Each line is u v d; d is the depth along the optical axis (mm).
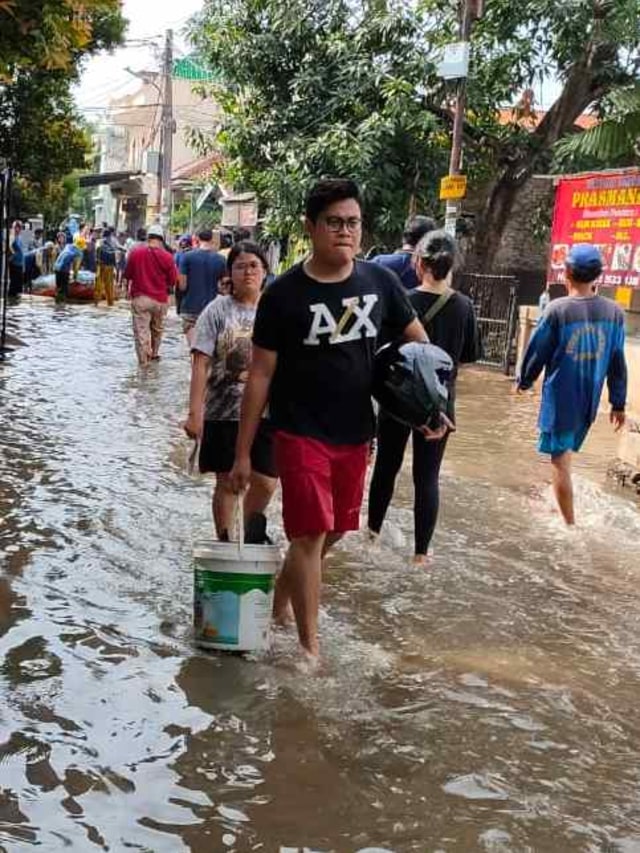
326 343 3832
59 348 13914
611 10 14781
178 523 5738
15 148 25375
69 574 4758
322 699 3594
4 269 12328
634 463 7570
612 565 5523
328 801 2936
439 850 2723
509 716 3580
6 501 5957
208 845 2691
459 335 5320
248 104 17594
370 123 15234
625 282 11359
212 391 4867
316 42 16500
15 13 6371
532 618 4617
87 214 79938
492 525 6203
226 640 3928
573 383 6098
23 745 3152
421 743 3326
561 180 12625
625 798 3076
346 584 4930
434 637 4309
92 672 3701
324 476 3865
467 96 15297
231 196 26688
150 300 12508
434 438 4523
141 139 59688
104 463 7141
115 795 2908
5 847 2621
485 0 15070
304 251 18109
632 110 12125
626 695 3840
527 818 2918
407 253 6887
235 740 3258
